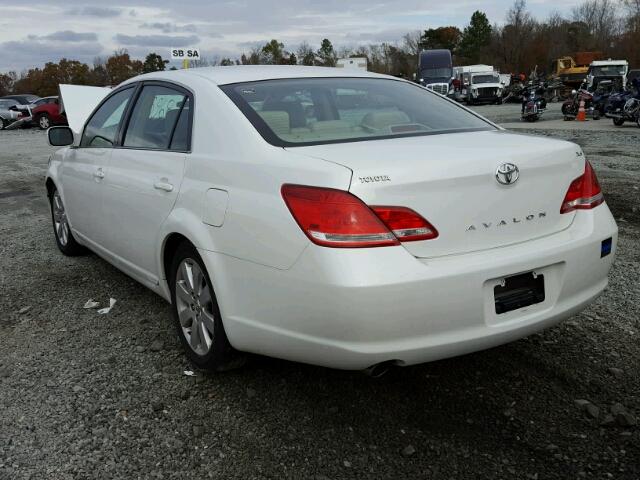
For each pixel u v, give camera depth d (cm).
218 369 316
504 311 262
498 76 3962
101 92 855
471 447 261
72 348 368
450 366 330
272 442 269
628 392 299
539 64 7538
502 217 265
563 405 290
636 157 1063
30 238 644
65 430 282
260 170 275
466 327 254
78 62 7762
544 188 277
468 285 249
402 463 252
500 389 306
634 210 664
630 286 437
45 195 928
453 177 252
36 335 389
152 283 374
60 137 522
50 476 250
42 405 304
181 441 271
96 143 453
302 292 251
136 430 280
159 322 403
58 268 529
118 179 391
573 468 245
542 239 276
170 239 337
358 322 240
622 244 543
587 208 295
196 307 324
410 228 246
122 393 313
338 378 321
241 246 275
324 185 247
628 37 6994
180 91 358
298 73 362
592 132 1552
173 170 333
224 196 288
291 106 320
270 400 302
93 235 458
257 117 304
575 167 291
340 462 254
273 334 270
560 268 276
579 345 349
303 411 292
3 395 315
